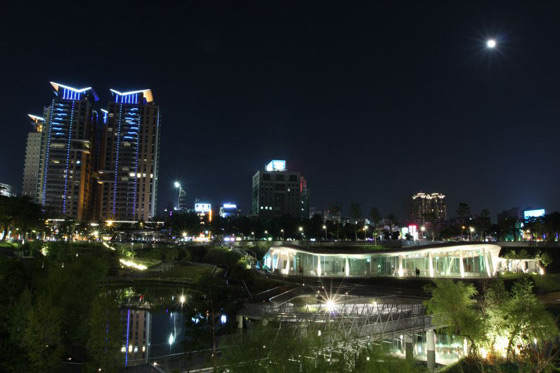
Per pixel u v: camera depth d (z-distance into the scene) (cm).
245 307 5144
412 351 4053
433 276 7938
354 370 2406
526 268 9519
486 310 3725
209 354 3759
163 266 11981
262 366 2442
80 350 4428
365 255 8444
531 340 3534
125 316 6800
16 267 5816
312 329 2702
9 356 3222
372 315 4428
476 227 19488
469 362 3791
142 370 3650
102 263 6506
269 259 10638
